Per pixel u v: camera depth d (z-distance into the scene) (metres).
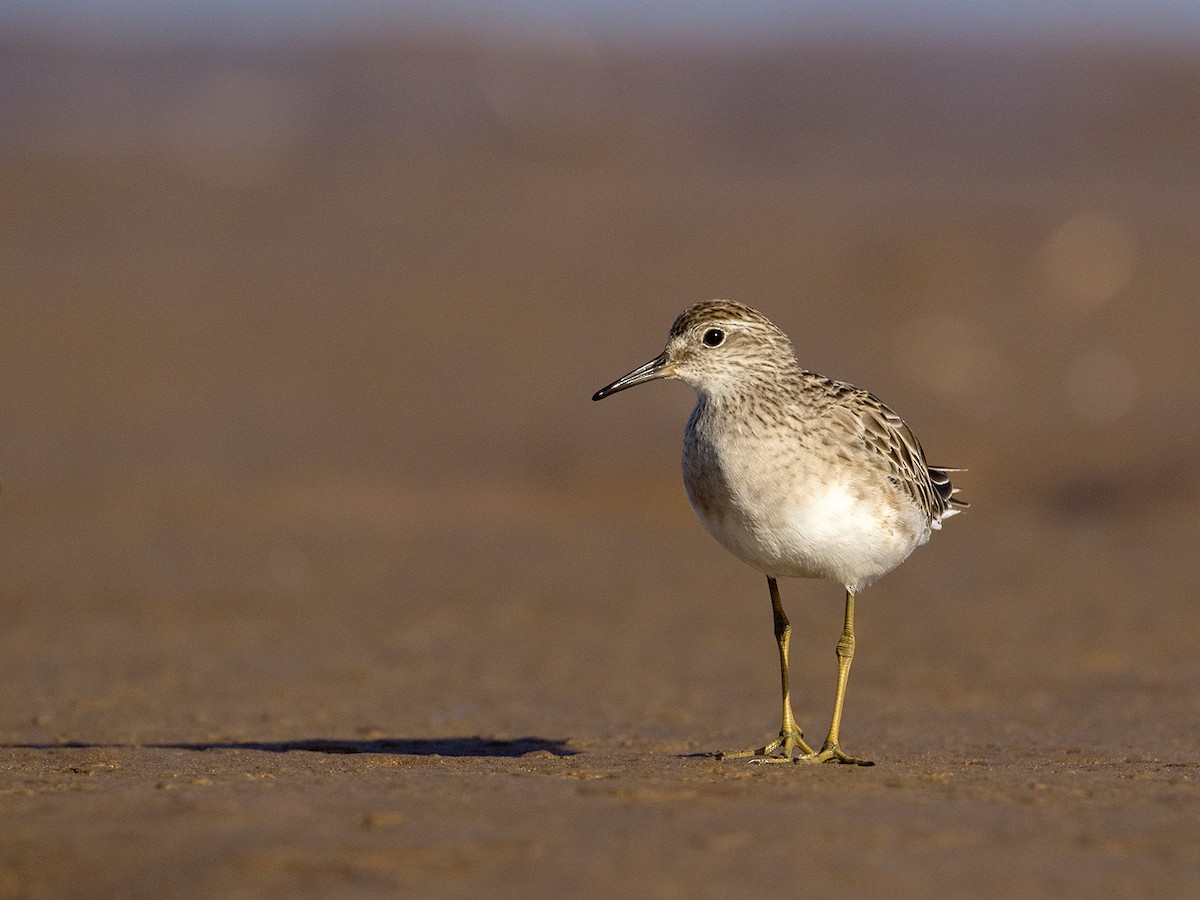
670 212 33.22
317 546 17.78
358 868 5.51
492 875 5.43
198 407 23.23
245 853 5.68
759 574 16.91
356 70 51.50
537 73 52.06
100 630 14.27
